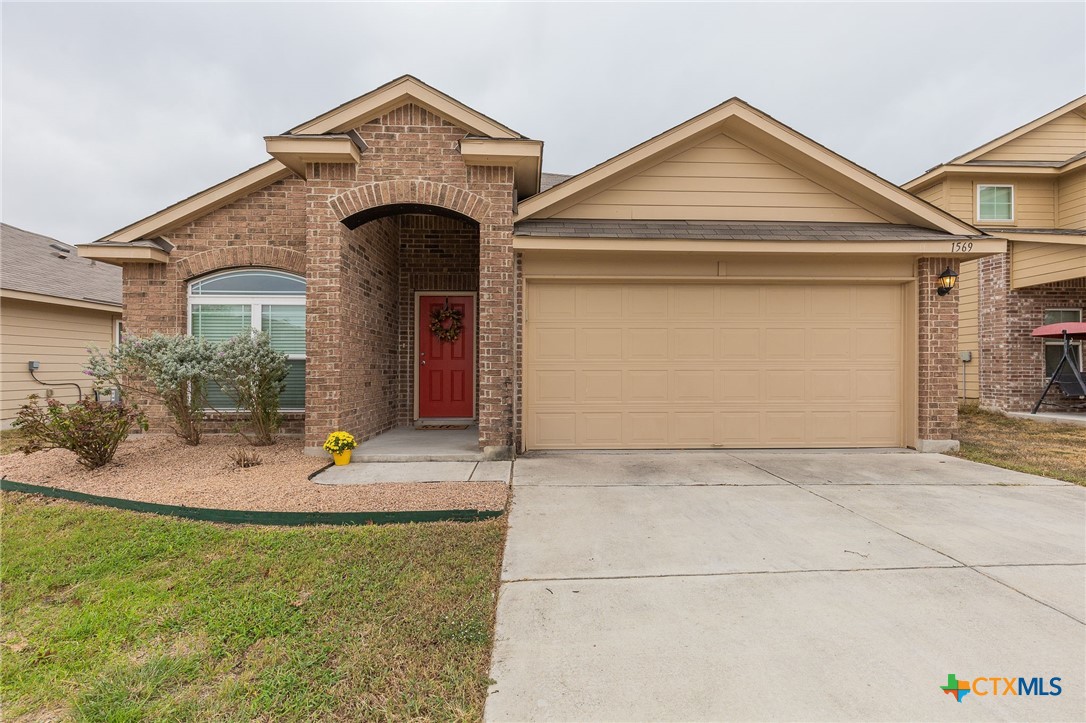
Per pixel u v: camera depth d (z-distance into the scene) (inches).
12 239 501.4
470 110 243.9
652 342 272.8
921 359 273.0
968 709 76.0
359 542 141.3
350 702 78.4
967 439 313.6
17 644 96.3
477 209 250.5
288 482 195.5
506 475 216.2
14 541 143.3
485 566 126.6
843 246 256.5
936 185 476.4
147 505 166.2
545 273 265.3
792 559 131.1
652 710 76.1
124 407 236.4
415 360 360.5
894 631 97.6
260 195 302.2
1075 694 79.5
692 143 285.7
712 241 253.4
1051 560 130.2
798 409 277.0
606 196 284.2
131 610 106.5
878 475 219.6
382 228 316.5
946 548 138.1
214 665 88.3
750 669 86.0
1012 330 435.8
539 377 269.7
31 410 213.0
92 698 79.7
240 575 122.1
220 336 305.7
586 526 155.5
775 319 276.8
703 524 157.4
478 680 83.4
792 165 287.7
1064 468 233.0
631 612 104.9
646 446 272.2
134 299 298.0
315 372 244.7
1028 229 449.4
